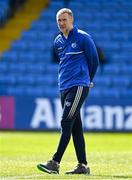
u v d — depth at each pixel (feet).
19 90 230.07
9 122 206.39
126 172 90.38
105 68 239.30
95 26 262.26
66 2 275.59
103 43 253.44
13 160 110.52
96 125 205.57
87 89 86.48
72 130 88.22
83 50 86.48
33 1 278.87
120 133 204.03
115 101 205.57
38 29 262.26
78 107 85.87
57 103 205.36
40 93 228.22
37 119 205.77
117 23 264.93
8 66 240.12
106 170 93.30
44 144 159.53
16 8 274.57
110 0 277.23
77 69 85.92
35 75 235.81
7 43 255.70
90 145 158.30
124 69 239.71
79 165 87.35
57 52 88.43
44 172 87.76
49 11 271.28
